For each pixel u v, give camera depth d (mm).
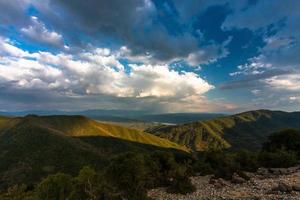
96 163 165625
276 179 34031
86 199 24219
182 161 49781
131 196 25859
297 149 57875
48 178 25734
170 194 29484
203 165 44844
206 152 50000
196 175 41781
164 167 38438
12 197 27875
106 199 24516
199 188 31703
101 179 25984
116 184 26109
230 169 37875
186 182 31203
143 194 26516
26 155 175625
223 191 29312
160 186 33125
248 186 31250
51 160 165875
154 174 34094
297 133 60781
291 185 27891
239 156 46719
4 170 157125
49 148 186250
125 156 28047
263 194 26312
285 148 56656
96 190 24734
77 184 24984
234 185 32625
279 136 62344
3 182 136500
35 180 136625
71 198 24141
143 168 27953
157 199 27672
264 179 35562
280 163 46844
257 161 48188
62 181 25562
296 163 48500
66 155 174625
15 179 138375
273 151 57750
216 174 37531
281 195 25344
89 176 25469
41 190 25234
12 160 170125
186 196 28266
